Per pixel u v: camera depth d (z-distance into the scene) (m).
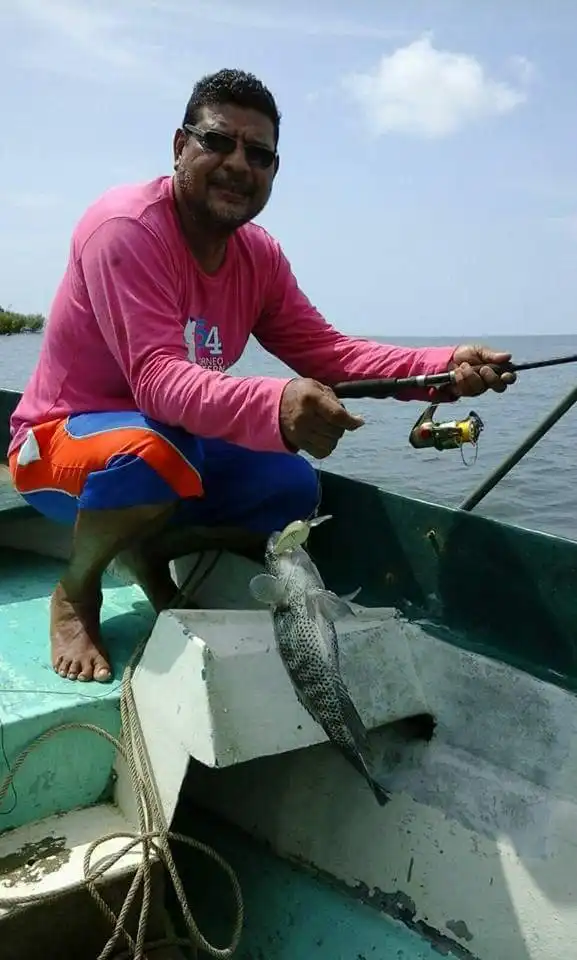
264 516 2.86
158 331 2.34
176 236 2.52
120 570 3.21
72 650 2.47
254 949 2.38
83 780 2.28
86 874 1.97
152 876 2.11
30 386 2.79
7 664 2.50
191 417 2.19
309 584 2.02
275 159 2.55
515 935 2.09
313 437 2.06
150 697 2.24
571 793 2.10
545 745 2.20
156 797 2.16
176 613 2.26
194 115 2.46
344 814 2.47
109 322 2.38
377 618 2.48
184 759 2.11
